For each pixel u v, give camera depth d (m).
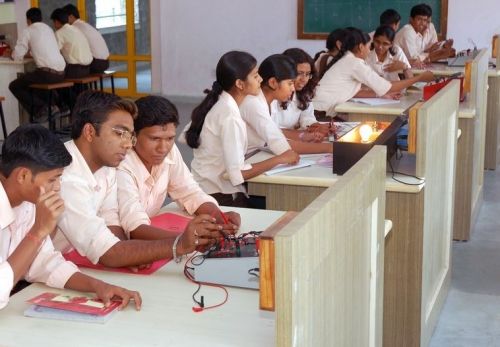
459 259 3.96
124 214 2.39
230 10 8.94
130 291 1.88
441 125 3.00
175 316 1.81
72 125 2.20
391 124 3.12
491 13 8.15
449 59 6.91
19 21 9.49
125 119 2.16
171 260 2.18
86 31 8.04
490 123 5.59
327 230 1.61
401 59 6.06
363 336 2.07
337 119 4.84
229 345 1.67
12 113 7.48
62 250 2.31
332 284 1.69
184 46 9.20
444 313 3.33
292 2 8.70
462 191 4.15
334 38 4.95
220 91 3.18
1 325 1.78
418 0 8.29
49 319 1.81
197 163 3.23
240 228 2.47
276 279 1.43
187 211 2.63
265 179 3.04
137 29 9.49
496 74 5.35
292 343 1.45
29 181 1.82
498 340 3.08
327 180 2.96
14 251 1.85
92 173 2.21
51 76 7.35
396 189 2.75
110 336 1.72
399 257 2.84
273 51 8.89
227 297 1.92
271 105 3.84
